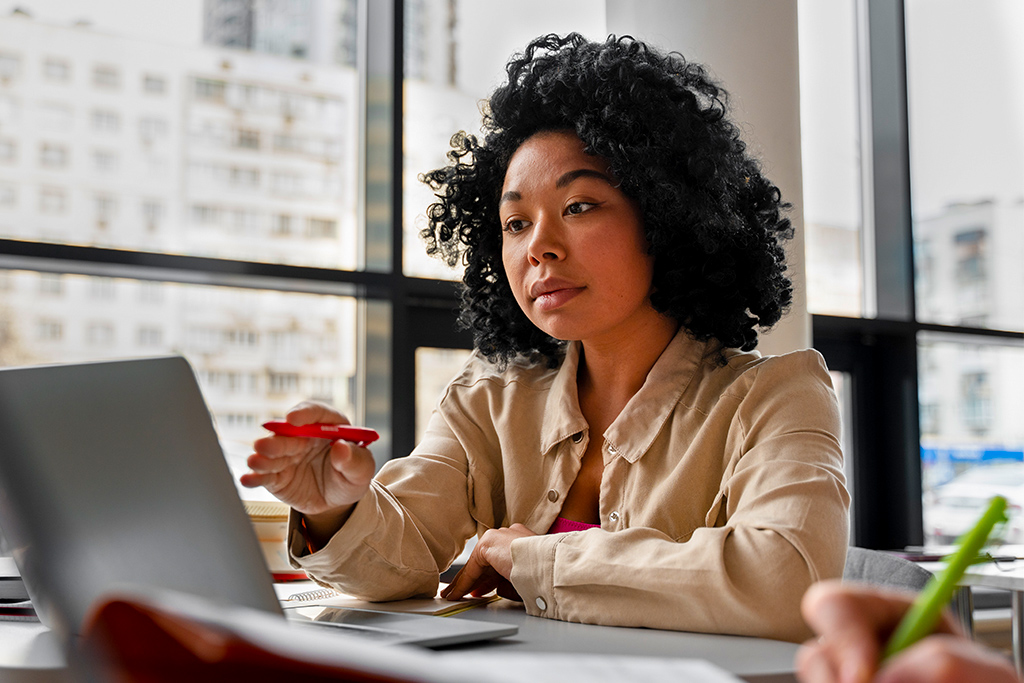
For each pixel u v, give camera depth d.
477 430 1.31
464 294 1.55
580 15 2.86
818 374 1.09
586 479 1.20
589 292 1.16
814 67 3.34
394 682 0.29
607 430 1.15
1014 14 3.59
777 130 2.07
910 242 3.37
